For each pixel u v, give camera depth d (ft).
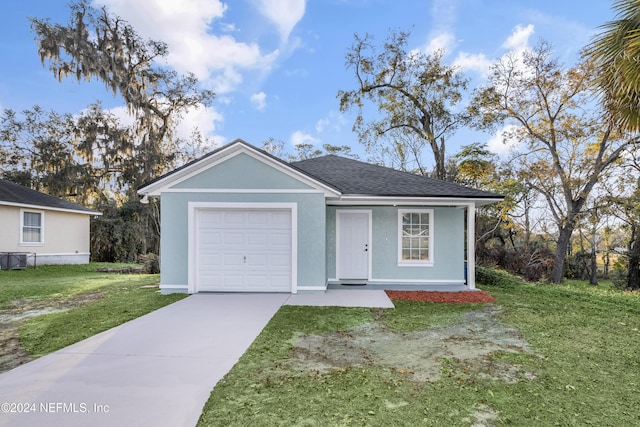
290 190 29.96
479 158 68.33
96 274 50.24
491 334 19.10
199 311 23.50
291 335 18.52
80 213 62.54
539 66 61.16
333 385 12.55
